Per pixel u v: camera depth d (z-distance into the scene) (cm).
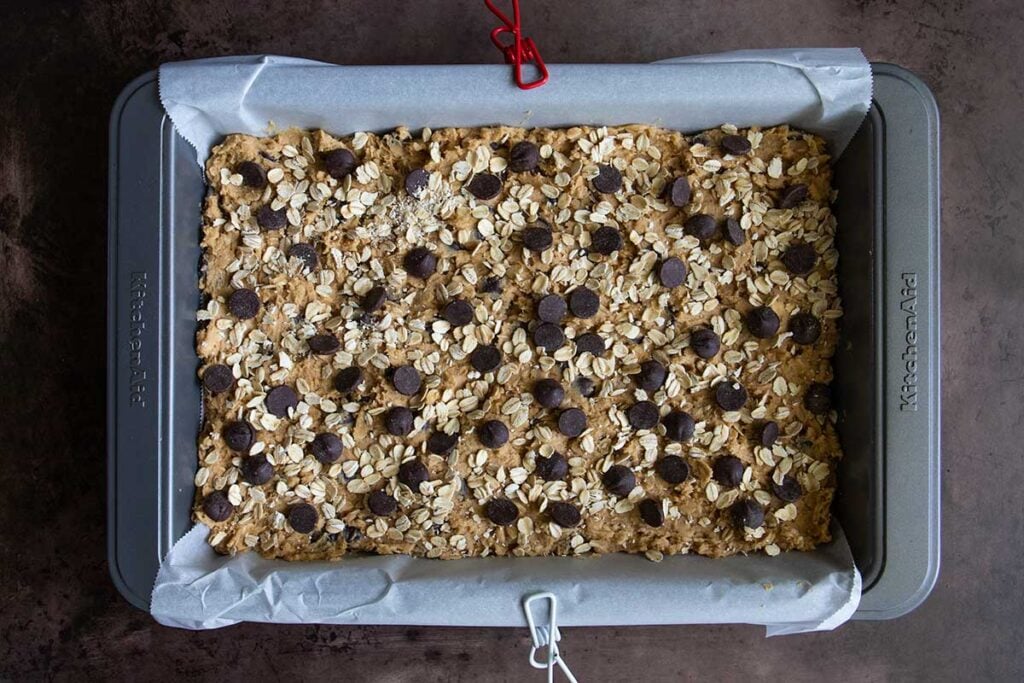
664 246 54
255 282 54
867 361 52
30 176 59
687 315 54
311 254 54
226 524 54
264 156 54
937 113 52
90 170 59
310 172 54
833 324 54
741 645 60
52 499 59
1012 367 60
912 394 51
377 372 54
